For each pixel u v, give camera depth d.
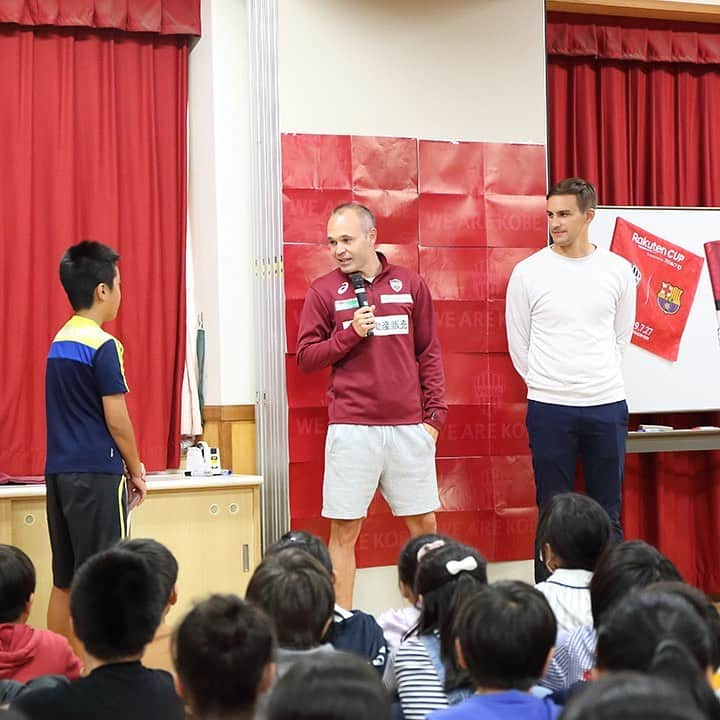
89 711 1.90
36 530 4.24
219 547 4.46
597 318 4.45
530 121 4.91
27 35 4.72
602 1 5.41
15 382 4.67
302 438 4.52
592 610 2.36
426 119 4.75
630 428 5.54
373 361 4.20
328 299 4.27
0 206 4.70
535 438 4.49
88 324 3.62
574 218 4.43
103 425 3.59
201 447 4.74
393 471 4.23
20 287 4.69
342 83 4.64
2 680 2.22
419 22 4.76
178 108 5.02
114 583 2.02
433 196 4.73
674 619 1.59
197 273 5.09
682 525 5.75
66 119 4.78
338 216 4.23
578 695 1.07
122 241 4.90
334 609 2.48
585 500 2.87
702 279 5.25
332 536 4.28
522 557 4.81
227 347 4.89
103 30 4.85
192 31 4.95
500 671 1.85
